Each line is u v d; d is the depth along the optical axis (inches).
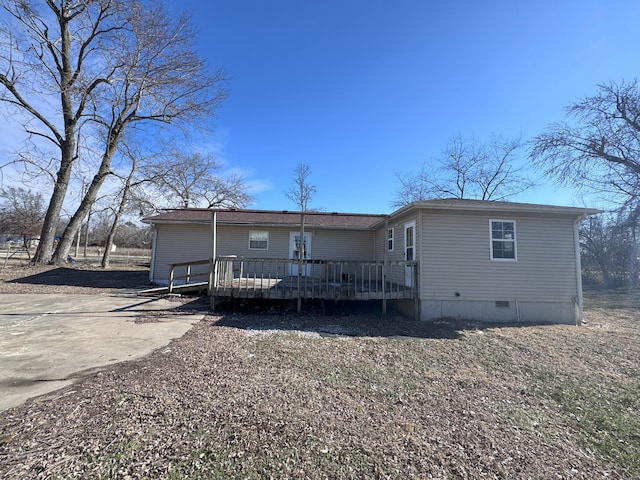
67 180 631.8
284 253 530.3
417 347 221.1
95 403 118.5
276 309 346.6
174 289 389.7
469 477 85.4
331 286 362.0
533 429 114.4
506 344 236.2
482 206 315.3
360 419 115.1
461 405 132.1
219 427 103.3
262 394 131.6
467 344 233.5
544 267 329.4
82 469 80.9
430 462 91.1
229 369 161.0
